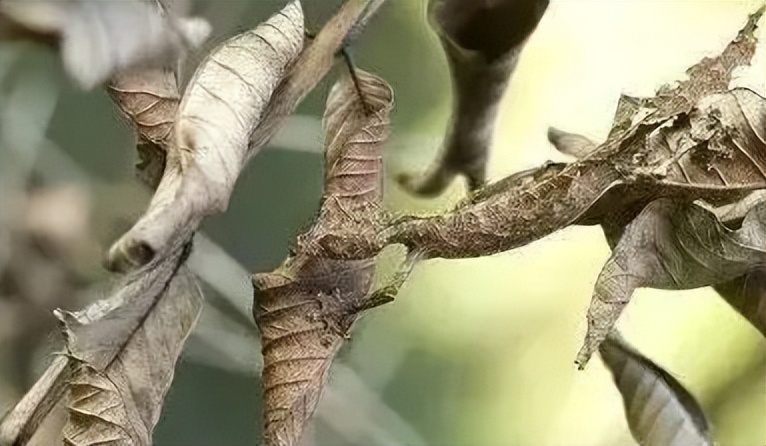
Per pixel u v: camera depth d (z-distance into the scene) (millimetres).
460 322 905
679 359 760
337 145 606
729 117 596
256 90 574
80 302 790
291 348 598
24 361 782
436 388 963
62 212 811
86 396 576
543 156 724
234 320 804
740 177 597
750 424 762
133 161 623
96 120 842
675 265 600
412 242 596
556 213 595
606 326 594
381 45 734
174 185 556
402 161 680
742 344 761
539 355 906
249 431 839
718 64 610
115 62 565
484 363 928
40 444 583
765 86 635
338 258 597
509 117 733
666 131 598
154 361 581
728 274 603
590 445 854
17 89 849
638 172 595
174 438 838
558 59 756
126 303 579
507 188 601
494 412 923
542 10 620
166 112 582
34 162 842
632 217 600
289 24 587
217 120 564
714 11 738
